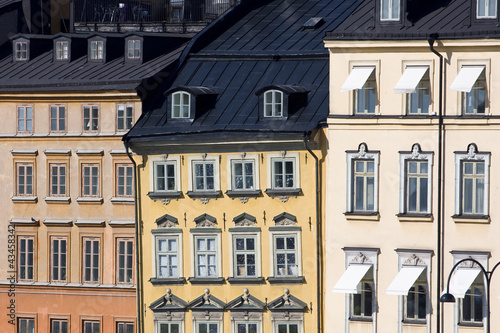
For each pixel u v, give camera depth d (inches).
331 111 5354.3
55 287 5880.9
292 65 5600.4
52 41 6230.3
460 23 5187.0
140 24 6392.7
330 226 5378.9
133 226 5743.1
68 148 5876.0
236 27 5890.8
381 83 5290.4
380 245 5305.1
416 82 5147.6
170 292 5629.9
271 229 5472.4
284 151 5442.9
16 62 6195.9
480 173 5182.1
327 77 5511.8
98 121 5826.8
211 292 5575.8
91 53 6053.2
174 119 5634.8
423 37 5191.9
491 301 5157.5
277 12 5935.0
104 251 5812.0
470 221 5172.2
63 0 6633.9
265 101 5477.4
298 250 5442.9
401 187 5265.8
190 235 5600.4
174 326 5639.8
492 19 5137.8
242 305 5521.7
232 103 5585.6
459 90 5064.0
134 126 5664.4
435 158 5221.5
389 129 5280.5
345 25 5344.5
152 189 5659.5
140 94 5708.7
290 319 5462.6
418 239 5246.1
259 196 5497.1
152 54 5979.3
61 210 5890.8
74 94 5841.5
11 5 6427.2
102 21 6451.8
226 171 5546.3
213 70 5733.3
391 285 5182.1
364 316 5344.5
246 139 5467.5
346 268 5349.4
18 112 5974.4
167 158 5634.8
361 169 5339.6
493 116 5137.8
